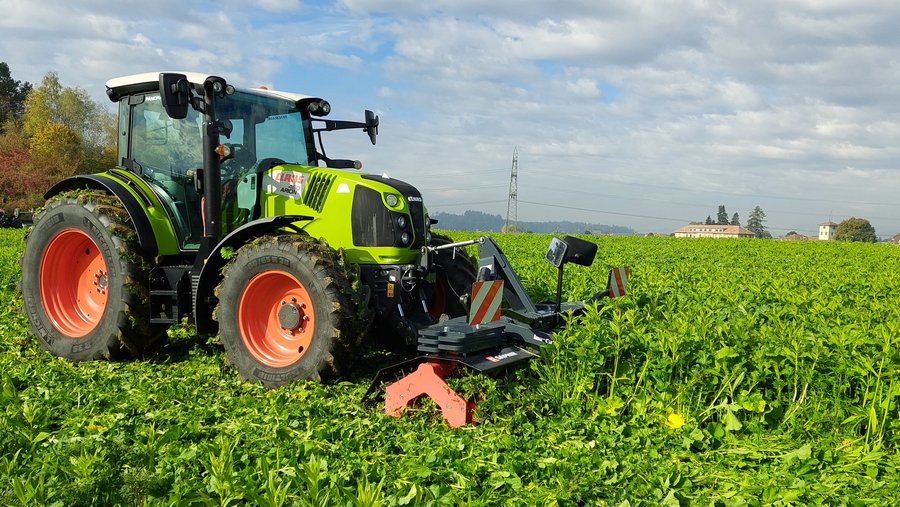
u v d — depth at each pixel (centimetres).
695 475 424
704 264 1764
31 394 556
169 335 820
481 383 516
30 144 5675
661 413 513
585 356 530
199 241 736
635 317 602
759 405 496
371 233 655
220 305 636
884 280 1195
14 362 693
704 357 523
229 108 711
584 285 914
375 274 648
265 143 742
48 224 736
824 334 582
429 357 529
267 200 697
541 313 622
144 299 692
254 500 341
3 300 956
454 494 377
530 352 566
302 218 640
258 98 743
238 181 713
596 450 444
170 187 739
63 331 735
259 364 616
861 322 730
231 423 499
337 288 585
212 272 662
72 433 460
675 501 377
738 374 518
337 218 664
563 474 400
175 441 447
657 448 463
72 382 603
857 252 2664
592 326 547
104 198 725
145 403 546
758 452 462
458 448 446
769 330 585
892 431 475
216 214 682
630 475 410
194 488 361
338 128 816
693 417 512
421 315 668
